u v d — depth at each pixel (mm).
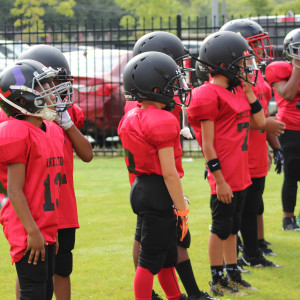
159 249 8445
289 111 14570
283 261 12336
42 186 7680
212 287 10453
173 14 64062
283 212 14922
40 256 7578
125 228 14633
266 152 11977
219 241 10414
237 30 11828
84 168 23906
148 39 10023
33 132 7637
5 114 8695
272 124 11961
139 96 8477
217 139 10367
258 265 11953
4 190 7828
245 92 10523
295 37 13906
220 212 10383
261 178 11859
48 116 7695
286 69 14398
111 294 10453
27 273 7566
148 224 8422
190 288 9383
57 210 7914
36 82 7641
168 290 9016
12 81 7570
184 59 10156
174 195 8242
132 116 8461
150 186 8391
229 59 10117
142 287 8430
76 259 12320
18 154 7473
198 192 18797
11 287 10750
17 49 31406
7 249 13094
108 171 23109
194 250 12828
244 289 10609
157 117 8211
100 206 16938
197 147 29016
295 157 14469
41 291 7625
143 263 8492
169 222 8453
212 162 10195
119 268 11766
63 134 8742
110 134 28000
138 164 8414
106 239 13742
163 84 8398
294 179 14656
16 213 7484
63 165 8820
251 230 11883
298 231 14508
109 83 27188
